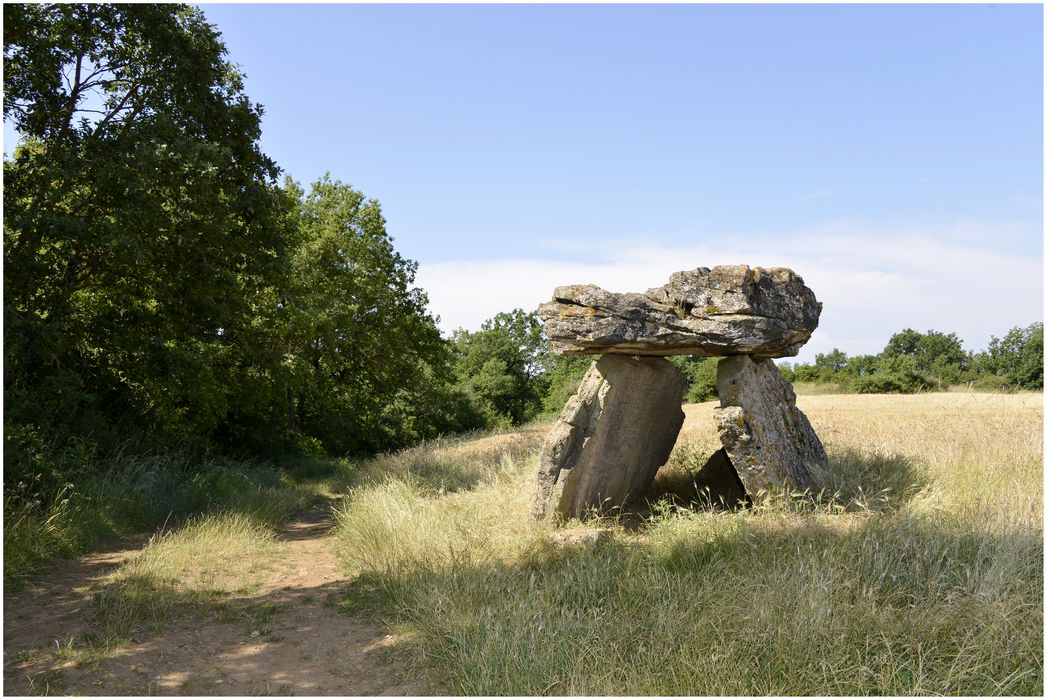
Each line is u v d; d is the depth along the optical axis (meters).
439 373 33.00
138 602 5.60
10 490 7.80
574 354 7.36
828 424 13.00
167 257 12.99
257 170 14.52
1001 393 19.34
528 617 4.53
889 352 48.25
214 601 5.80
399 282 26.86
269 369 17.06
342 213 25.73
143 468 10.60
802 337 7.79
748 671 3.78
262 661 4.55
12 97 11.38
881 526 5.59
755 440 6.96
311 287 23.98
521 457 12.84
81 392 11.75
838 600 4.39
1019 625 4.03
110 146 11.16
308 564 7.21
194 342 14.76
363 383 28.33
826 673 3.70
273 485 13.28
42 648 4.69
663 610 4.52
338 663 4.50
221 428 17.94
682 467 10.04
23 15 10.95
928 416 13.38
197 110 13.07
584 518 7.38
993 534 5.17
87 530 7.86
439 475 11.55
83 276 12.86
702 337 6.89
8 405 9.62
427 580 5.63
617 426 7.56
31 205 10.75
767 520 6.29
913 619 4.14
